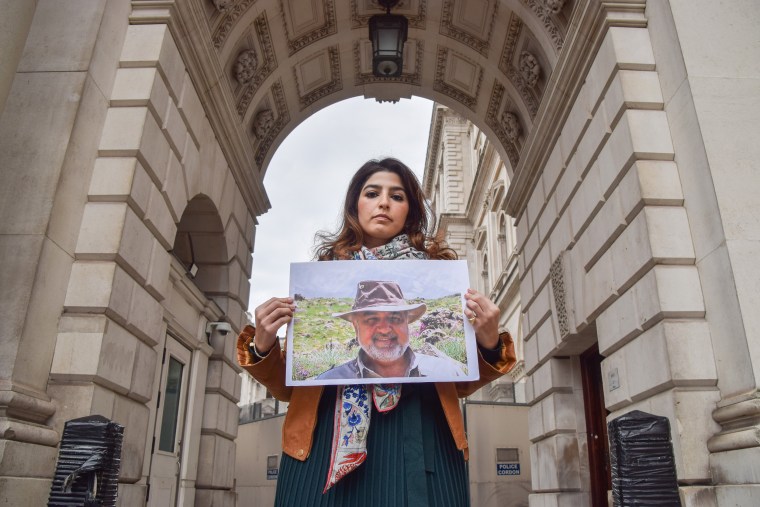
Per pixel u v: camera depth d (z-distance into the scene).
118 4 5.99
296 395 1.74
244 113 9.03
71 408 4.65
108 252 5.14
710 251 4.75
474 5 9.00
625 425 2.28
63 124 5.17
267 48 9.00
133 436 5.46
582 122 6.68
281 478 1.68
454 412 1.71
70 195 5.13
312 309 1.76
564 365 8.26
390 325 1.73
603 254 6.15
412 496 1.52
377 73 8.83
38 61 5.43
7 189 4.90
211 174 7.78
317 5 9.14
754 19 5.40
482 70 10.00
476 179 31.42
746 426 4.10
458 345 1.70
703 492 4.23
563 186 7.50
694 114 5.04
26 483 4.11
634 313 5.29
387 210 1.95
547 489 8.21
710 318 4.72
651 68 5.75
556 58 7.67
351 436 1.58
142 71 5.89
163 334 7.15
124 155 5.54
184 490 7.80
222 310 8.97
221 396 8.99
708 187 4.81
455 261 1.84
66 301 4.96
